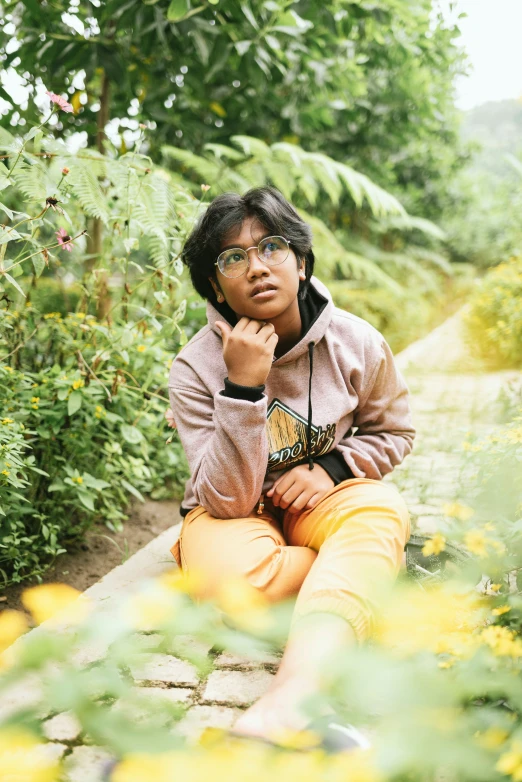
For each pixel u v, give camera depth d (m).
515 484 1.70
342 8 4.27
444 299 11.83
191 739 1.32
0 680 0.57
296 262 1.74
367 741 1.04
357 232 8.81
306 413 1.81
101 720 0.57
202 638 0.65
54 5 3.63
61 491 2.46
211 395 1.83
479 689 0.89
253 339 1.63
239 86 4.57
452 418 4.07
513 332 5.62
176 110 4.61
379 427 1.99
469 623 1.17
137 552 2.38
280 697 1.09
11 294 2.99
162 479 3.19
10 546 2.15
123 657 0.66
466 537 1.14
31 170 2.45
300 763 0.57
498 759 0.80
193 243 1.75
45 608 0.59
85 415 2.40
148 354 2.77
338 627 1.25
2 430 2.03
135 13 3.44
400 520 1.59
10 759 0.70
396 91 6.82
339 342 1.87
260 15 3.78
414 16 4.80
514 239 11.60
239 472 1.63
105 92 3.83
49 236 3.36
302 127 5.27
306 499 1.73
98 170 2.72
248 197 1.68
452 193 12.68
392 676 0.61
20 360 2.65
